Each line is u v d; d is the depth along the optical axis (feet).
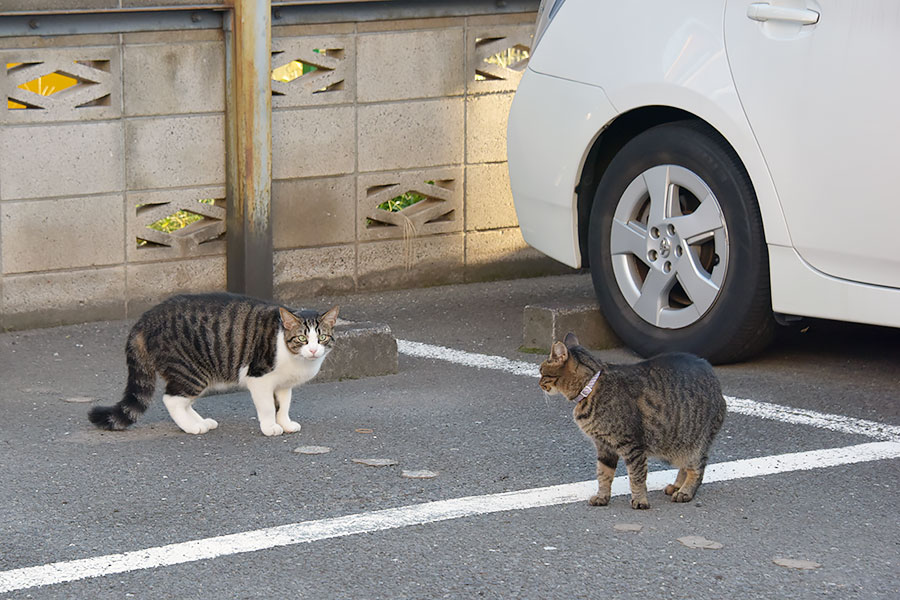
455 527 17.75
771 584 15.93
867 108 23.08
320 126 32.73
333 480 19.75
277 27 31.89
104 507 18.45
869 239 23.40
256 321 21.81
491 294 34.14
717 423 18.81
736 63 24.82
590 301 29.40
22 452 21.02
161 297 31.50
